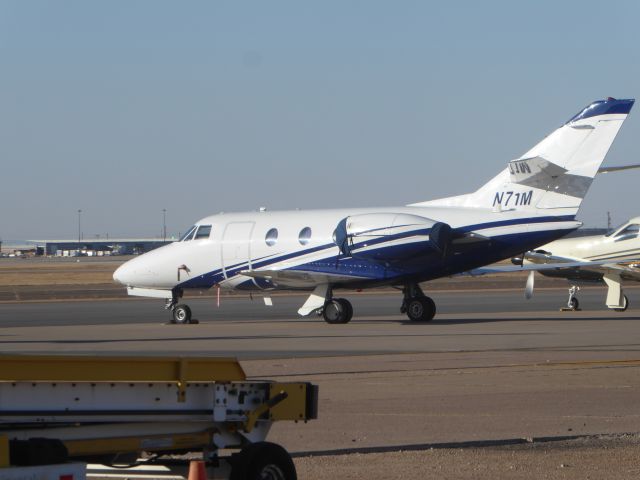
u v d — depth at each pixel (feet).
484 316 212.64
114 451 45.32
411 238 185.06
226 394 48.44
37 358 42.60
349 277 193.26
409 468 60.49
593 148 178.50
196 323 202.28
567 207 180.65
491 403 86.94
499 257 186.19
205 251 211.61
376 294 338.13
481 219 185.06
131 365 45.44
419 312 195.93
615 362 119.24
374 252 188.65
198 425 48.26
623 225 225.35
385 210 196.85
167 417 46.70
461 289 364.79
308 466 61.16
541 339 151.64
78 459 44.42
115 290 358.43
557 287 375.86
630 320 195.00
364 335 163.43
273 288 207.72
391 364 118.62
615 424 76.23
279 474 48.98
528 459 63.16
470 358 125.08
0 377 41.55
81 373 43.91
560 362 119.65
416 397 90.79
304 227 202.69
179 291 218.18
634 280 227.20
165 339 158.51
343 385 99.35
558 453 65.21
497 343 145.48
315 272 195.11
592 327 176.04
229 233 210.18
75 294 336.08
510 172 180.34
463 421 77.61
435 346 141.90
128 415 45.42
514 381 101.71
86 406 44.29
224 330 179.11
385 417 79.66
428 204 196.44
